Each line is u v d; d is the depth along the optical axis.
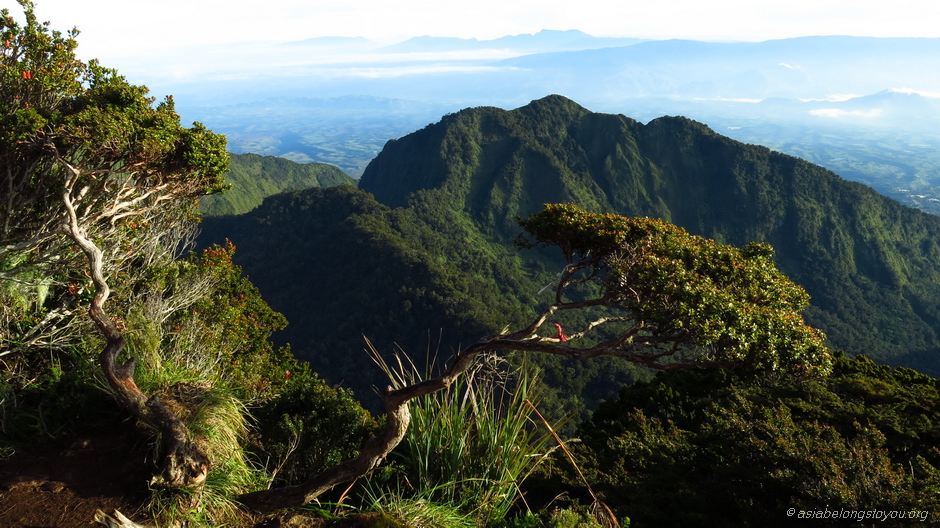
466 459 4.24
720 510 4.80
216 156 5.83
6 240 5.32
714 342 3.28
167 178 5.91
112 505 3.29
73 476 3.52
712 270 3.72
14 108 5.11
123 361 4.81
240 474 3.89
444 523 3.56
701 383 8.35
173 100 6.04
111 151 5.00
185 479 3.42
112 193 5.98
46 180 5.54
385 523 3.40
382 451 3.51
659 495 5.01
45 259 5.56
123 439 3.88
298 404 5.45
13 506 3.21
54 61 5.45
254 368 7.67
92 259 4.43
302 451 4.89
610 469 5.63
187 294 7.54
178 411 4.02
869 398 7.42
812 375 3.49
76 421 4.12
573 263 4.32
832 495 4.36
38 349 5.13
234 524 3.45
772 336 3.22
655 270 3.40
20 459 3.67
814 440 5.18
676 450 5.92
